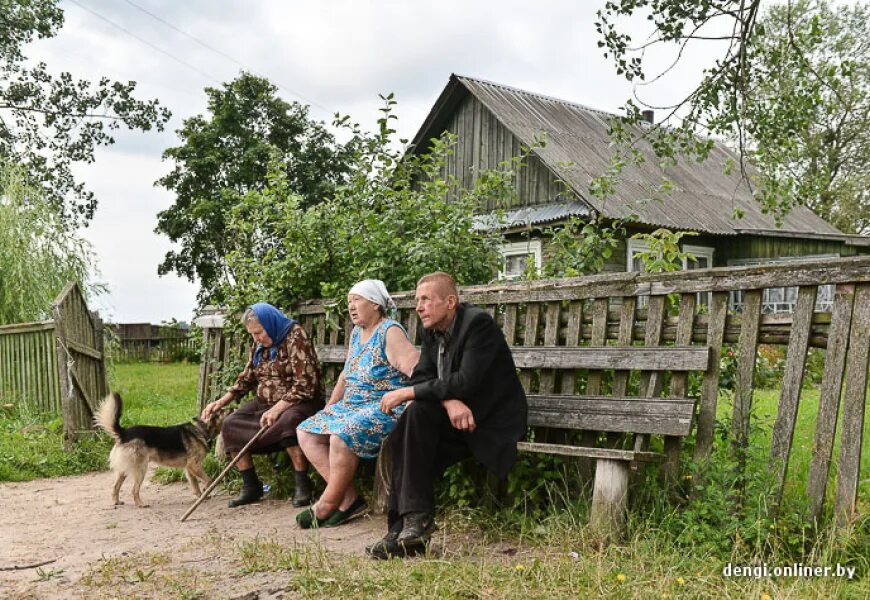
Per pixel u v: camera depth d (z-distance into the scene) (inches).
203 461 265.7
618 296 181.5
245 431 221.3
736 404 160.4
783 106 290.5
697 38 273.1
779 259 709.3
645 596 125.4
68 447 327.6
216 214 1165.7
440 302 168.2
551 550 155.1
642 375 174.9
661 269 209.8
